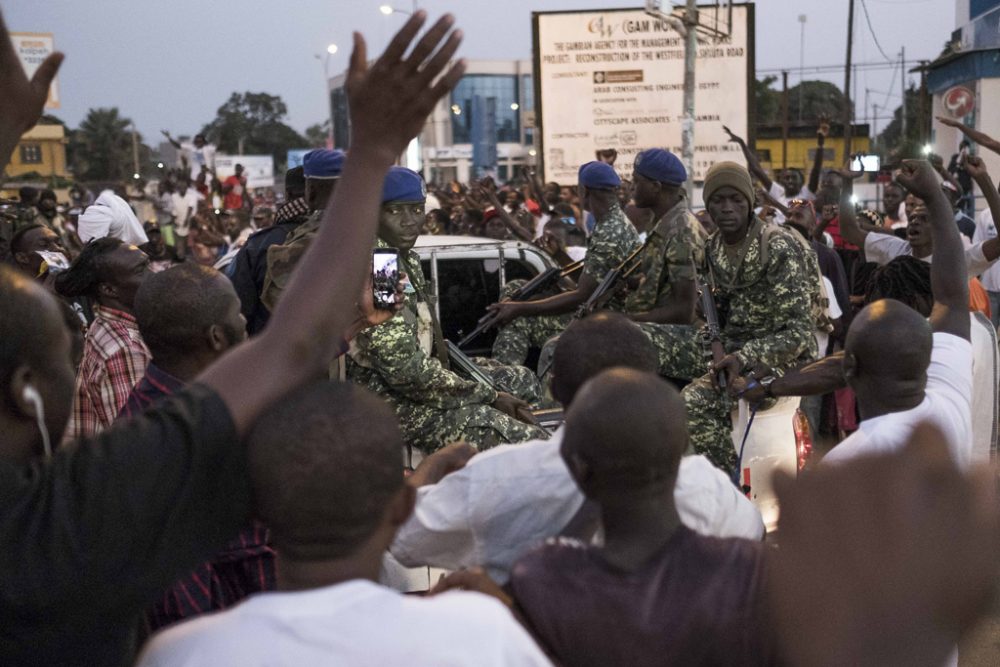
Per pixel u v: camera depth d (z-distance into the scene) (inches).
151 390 96.0
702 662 60.4
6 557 48.9
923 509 25.7
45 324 58.3
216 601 93.2
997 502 25.4
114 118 3334.2
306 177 168.2
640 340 85.6
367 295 123.9
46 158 2187.5
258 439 53.2
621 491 63.2
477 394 144.9
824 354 228.7
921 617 25.3
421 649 49.4
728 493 81.5
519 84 3243.1
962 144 427.5
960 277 111.7
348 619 50.0
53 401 59.5
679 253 194.1
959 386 102.2
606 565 63.3
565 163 639.1
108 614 52.2
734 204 168.7
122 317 135.9
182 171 828.6
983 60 812.6
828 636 26.0
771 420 161.0
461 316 234.1
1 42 50.9
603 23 622.8
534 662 51.8
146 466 50.4
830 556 26.3
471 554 80.7
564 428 66.7
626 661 61.1
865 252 253.8
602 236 204.4
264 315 175.6
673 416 63.2
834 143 1499.8
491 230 398.0
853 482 26.5
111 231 229.5
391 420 55.8
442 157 2285.9
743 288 171.9
